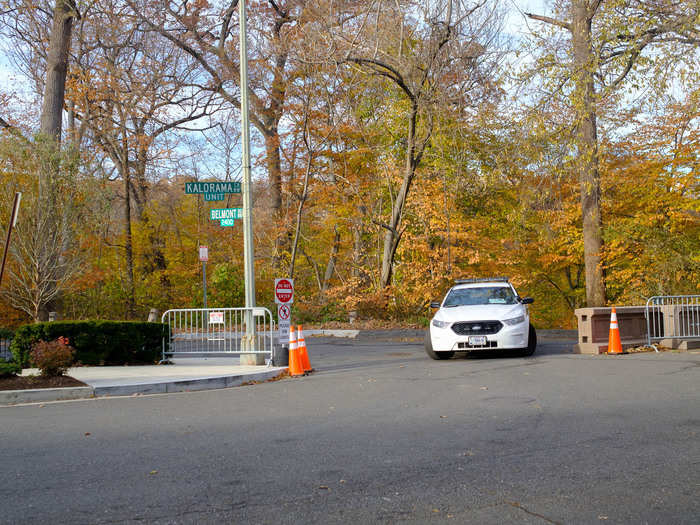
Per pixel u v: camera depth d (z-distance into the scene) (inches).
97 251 1129.4
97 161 831.1
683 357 517.3
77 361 533.3
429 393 366.9
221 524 159.2
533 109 873.5
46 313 748.0
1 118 1151.0
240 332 553.9
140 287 1248.2
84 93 1205.1
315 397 369.4
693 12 755.4
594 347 574.9
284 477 200.4
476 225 1048.2
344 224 1213.1
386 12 871.1
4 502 178.7
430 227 1018.7
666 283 992.2
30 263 735.1
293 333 489.4
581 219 1123.3
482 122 993.5
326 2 879.7
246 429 279.9
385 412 310.8
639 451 220.8
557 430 258.1
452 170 1018.1
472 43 919.7
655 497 172.1
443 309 573.0
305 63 943.7
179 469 212.8
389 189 1076.5
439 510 166.6
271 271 1346.0
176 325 579.5
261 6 1347.2
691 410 291.3
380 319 1015.0
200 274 1348.4
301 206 1101.1
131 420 309.1
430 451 229.1
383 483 191.3
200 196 1424.7
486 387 381.4
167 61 1300.4
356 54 894.4
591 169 900.0
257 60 1146.7
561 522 155.8
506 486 185.5
